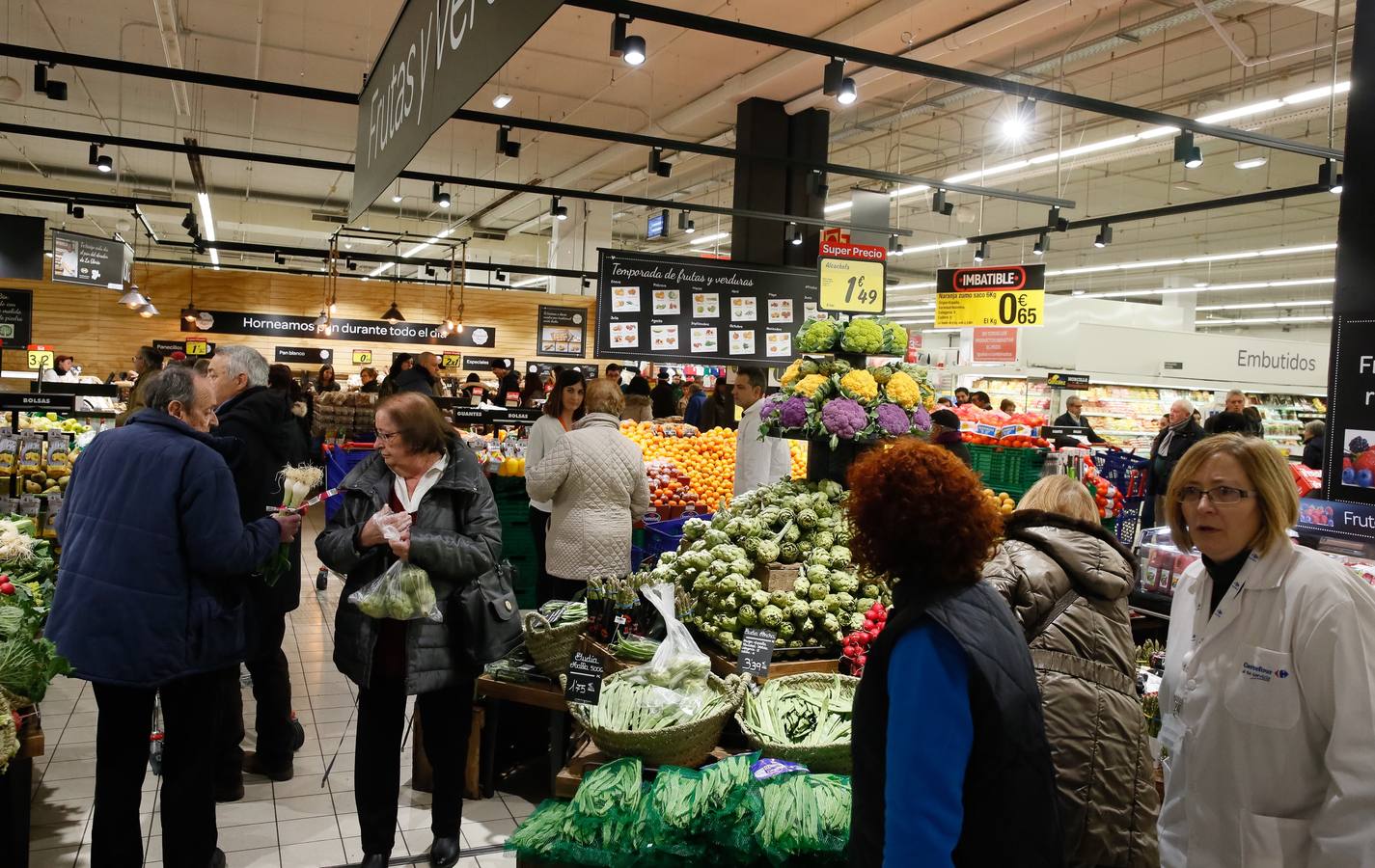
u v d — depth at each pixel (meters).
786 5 9.51
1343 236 3.19
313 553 7.84
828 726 2.73
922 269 25.88
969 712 1.42
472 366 19.83
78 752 3.88
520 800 3.58
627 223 22.39
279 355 18.88
